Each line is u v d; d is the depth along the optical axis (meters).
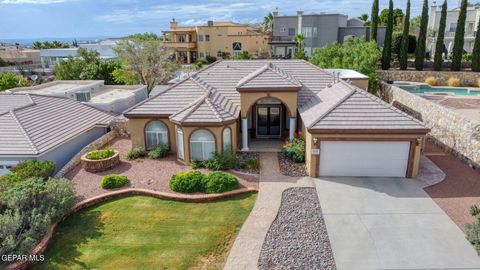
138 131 23.52
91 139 27.39
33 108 25.41
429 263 12.27
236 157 21.69
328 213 15.73
